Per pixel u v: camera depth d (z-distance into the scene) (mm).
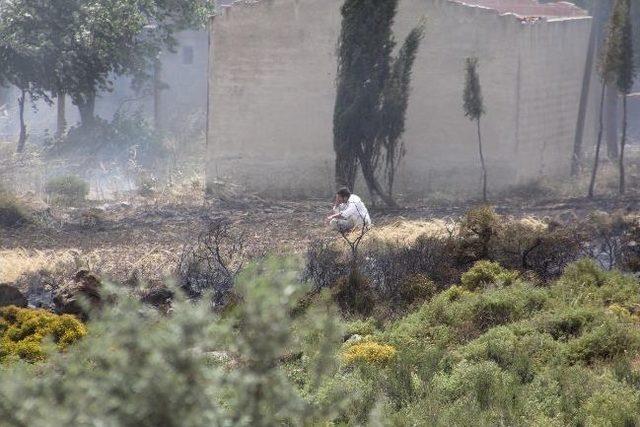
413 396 41531
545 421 37500
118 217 97750
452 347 50250
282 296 20547
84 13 130625
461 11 110125
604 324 49406
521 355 45781
